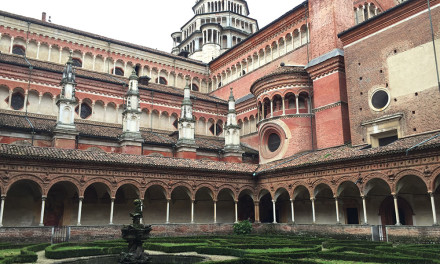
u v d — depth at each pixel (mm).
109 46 56312
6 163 27078
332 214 36594
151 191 38062
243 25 77000
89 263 18516
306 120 44031
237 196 38438
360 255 17266
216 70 65562
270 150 47031
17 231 26375
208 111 56844
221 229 36469
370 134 35531
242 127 56188
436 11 32000
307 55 47406
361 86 37219
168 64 62438
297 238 28891
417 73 32719
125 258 17266
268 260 15516
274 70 48594
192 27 77312
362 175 29562
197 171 36281
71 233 28578
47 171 28766
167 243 26391
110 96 48500
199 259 18609
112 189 31469
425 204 29969
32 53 49562
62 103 37344
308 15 47844
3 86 41250
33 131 36344
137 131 41531
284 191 38531
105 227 30219
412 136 31875
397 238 26297
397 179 27188
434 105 31078
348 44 39188
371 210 33594
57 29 51875
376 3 47094
